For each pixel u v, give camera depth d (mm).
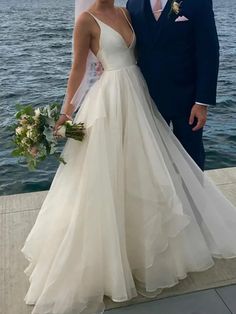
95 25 2406
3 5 38375
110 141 2398
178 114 2639
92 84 2551
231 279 2645
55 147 2410
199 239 2676
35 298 2498
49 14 29266
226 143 6277
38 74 11906
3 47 16516
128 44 2479
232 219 2926
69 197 2516
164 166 2449
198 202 2705
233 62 12305
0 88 10375
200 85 2486
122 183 2432
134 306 2457
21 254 2941
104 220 2371
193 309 2426
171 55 2496
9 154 5961
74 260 2447
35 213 3418
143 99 2521
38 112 2383
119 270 2387
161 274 2527
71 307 2406
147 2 2441
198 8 2387
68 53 15055
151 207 2439
